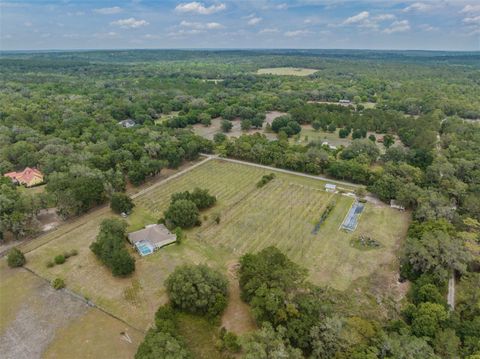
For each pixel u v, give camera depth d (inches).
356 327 1535.4
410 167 3339.1
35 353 1560.0
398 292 1969.7
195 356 1539.1
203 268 1895.9
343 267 2186.3
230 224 2696.9
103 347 1589.6
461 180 3361.2
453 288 1987.0
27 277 2073.1
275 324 1614.2
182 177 3654.0
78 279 2053.4
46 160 3472.0
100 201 2955.2
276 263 1879.9
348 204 3048.7
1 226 2340.1
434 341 1498.5
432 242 2041.1
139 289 1972.2
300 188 3393.2
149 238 2393.0
